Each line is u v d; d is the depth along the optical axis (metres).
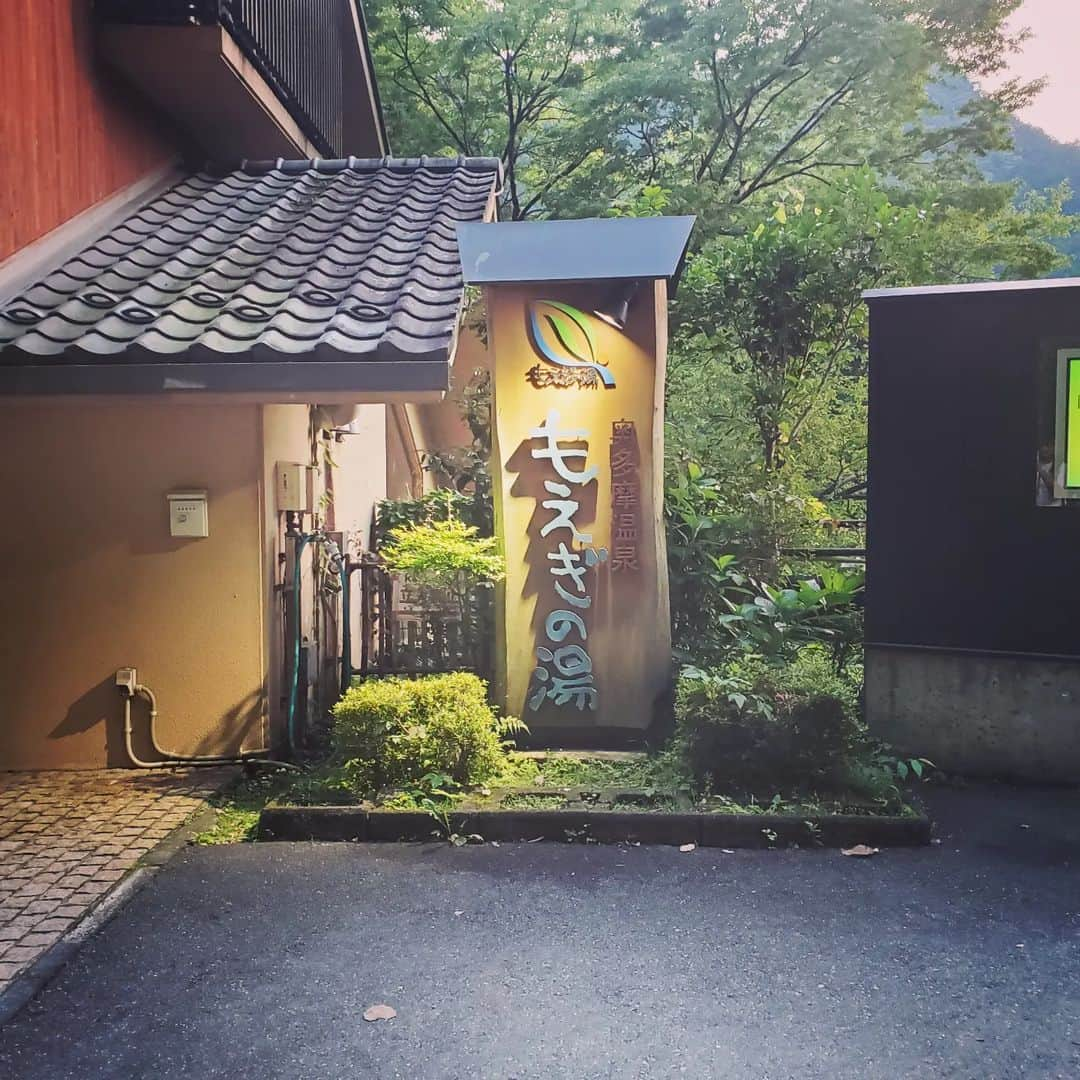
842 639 7.36
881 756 6.10
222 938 4.15
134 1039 3.44
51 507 6.55
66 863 4.94
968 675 6.42
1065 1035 3.44
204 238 7.73
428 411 13.81
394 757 5.50
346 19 11.80
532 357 6.41
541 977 3.83
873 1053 3.34
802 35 16.53
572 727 6.43
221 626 6.57
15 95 7.09
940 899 4.51
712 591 7.54
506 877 4.75
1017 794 6.08
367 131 13.35
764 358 8.98
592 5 17.91
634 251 6.29
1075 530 6.12
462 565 6.43
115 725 6.58
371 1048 3.38
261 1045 3.40
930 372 6.39
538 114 19.73
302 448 7.42
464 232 6.51
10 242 7.02
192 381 5.87
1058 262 15.75
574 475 6.40
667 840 5.18
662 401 6.52
